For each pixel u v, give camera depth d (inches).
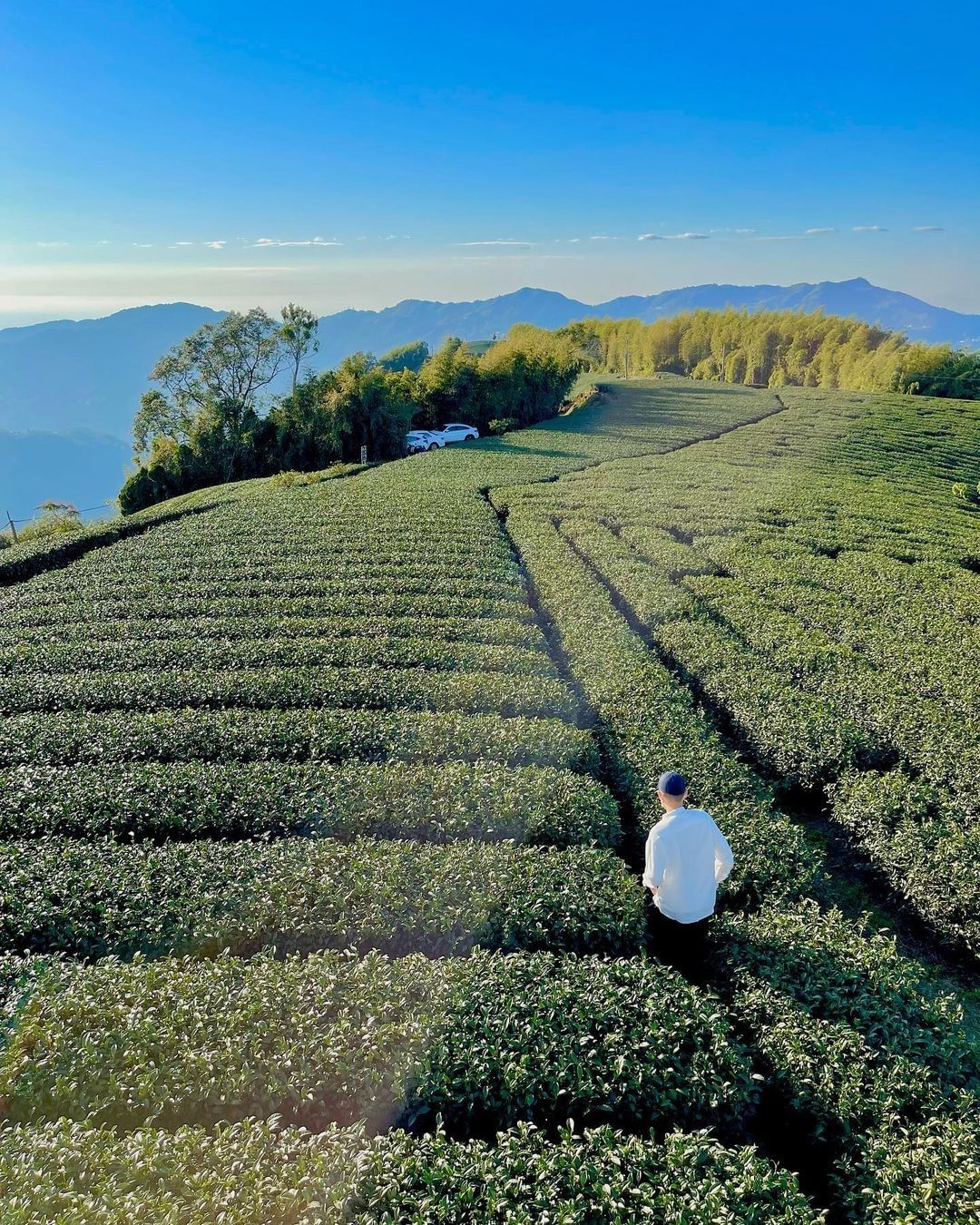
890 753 612.7
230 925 391.9
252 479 2413.9
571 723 634.8
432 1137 268.8
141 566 1107.3
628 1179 252.5
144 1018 314.5
